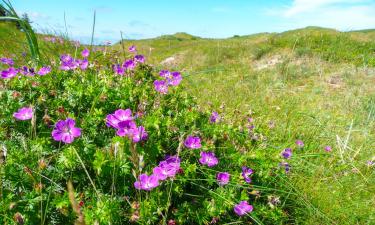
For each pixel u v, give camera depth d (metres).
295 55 1.75
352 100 1.05
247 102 0.84
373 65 1.60
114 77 0.53
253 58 1.93
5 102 0.42
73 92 0.45
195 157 0.41
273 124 0.68
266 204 0.42
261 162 0.44
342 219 0.45
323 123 0.76
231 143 0.48
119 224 0.32
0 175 0.31
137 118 0.42
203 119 0.50
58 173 0.35
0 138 0.39
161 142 0.41
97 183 0.36
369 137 0.74
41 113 0.43
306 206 0.43
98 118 0.40
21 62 0.72
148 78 0.59
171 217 0.35
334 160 0.60
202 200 0.37
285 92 1.10
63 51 0.79
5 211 0.29
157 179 0.32
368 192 0.53
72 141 0.34
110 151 0.33
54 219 0.31
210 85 1.04
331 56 1.68
